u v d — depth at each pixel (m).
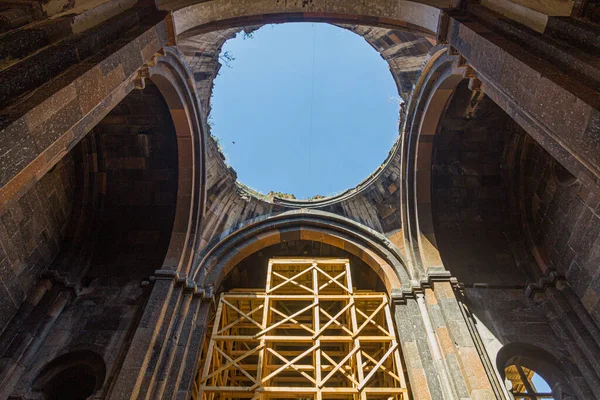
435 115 12.01
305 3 9.09
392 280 12.72
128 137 12.32
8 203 4.37
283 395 11.13
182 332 10.54
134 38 6.47
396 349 11.49
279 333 16.27
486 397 8.40
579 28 5.56
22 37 5.23
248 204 15.26
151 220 12.81
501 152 12.97
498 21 6.70
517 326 10.55
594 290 9.92
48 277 10.88
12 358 9.09
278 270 15.50
